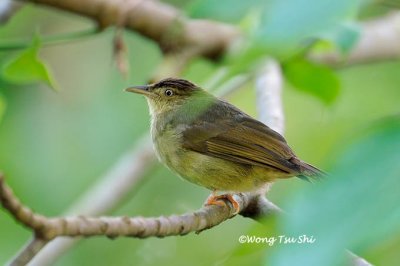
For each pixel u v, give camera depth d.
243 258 6.76
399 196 3.04
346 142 3.32
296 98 15.20
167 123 11.25
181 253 14.82
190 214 7.88
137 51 16.28
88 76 16.89
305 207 3.10
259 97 11.12
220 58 12.26
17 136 15.35
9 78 9.78
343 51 8.26
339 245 2.96
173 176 15.82
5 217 14.46
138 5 11.56
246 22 10.43
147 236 6.77
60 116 15.95
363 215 2.99
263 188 10.51
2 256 14.09
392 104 14.96
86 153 15.46
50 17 17.06
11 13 12.37
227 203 8.60
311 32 3.19
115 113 15.90
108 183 13.02
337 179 3.16
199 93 11.57
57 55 16.98
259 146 10.14
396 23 14.78
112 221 6.19
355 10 3.29
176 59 12.12
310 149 14.26
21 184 14.88
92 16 11.45
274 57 3.28
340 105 14.82
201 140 10.69
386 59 14.57
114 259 14.88
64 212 14.34
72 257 14.77
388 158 3.20
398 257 8.59
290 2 3.25
